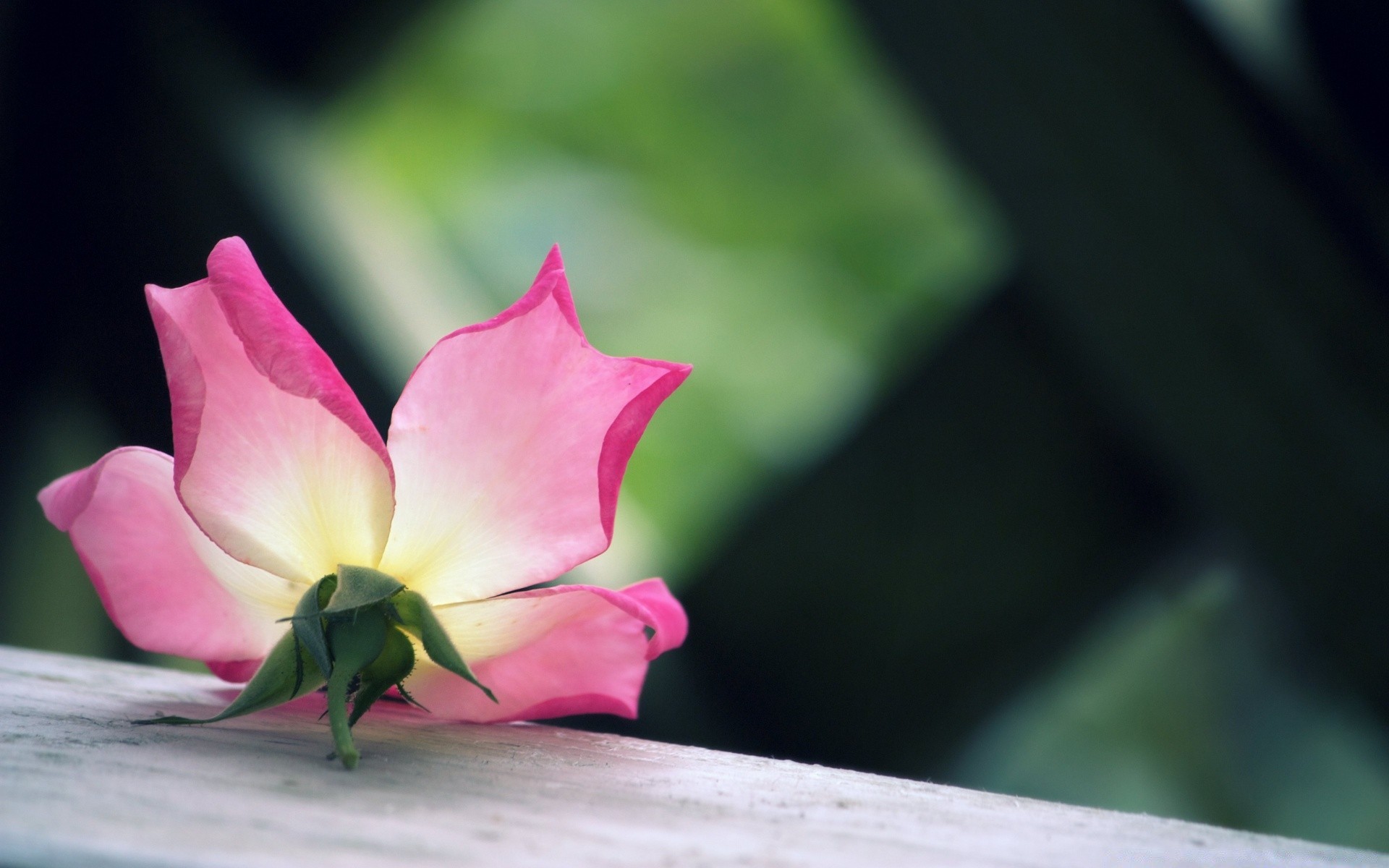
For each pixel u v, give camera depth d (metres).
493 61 1.60
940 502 0.83
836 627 0.84
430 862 0.45
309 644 0.49
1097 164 0.75
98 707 0.51
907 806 0.49
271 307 0.49
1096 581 0.81
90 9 0.86
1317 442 0.74
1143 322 0.76
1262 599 0.85
